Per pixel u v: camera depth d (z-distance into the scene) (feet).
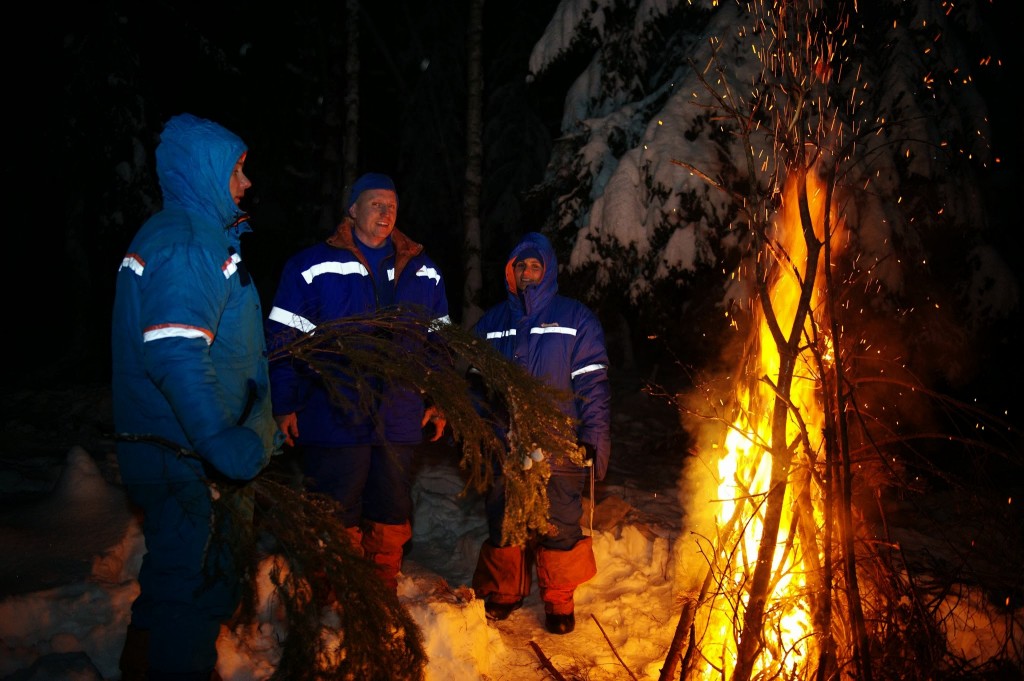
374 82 53.06
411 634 8.77
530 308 12.56
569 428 10.42
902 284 21.95
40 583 9.78
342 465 11.38
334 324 9.96
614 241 25.57
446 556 15.99
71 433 20.76
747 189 23.76
